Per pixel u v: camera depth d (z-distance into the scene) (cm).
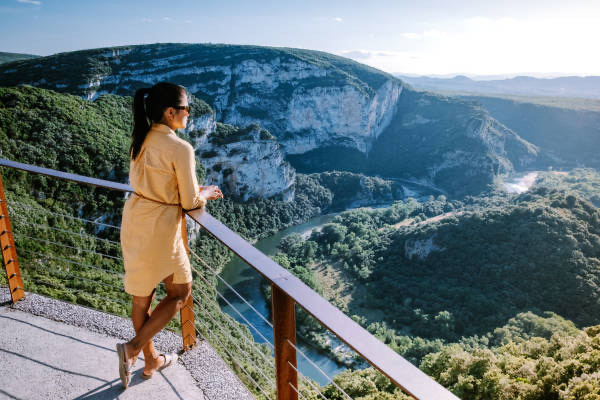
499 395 1648
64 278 1402
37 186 3272
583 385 1394
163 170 157
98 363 213
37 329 242
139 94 158
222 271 5103
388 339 4072
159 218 160
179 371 208
